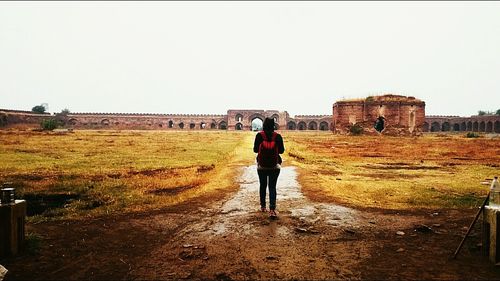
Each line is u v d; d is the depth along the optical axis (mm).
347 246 5121
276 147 6762
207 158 18047
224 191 9609
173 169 13789
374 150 25094
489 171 14266
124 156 18703
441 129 75438
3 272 4176
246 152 23203
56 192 9406
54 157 17750
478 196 8828
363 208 7570
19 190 9477
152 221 6543
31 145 25156
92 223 6449
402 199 8508
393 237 5551
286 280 3979
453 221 6492
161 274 4188
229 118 77312
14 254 4773
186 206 7777
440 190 9672
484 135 50000
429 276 4062
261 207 7176
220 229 6000
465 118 72688
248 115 77750
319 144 30719
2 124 56656
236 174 12938
